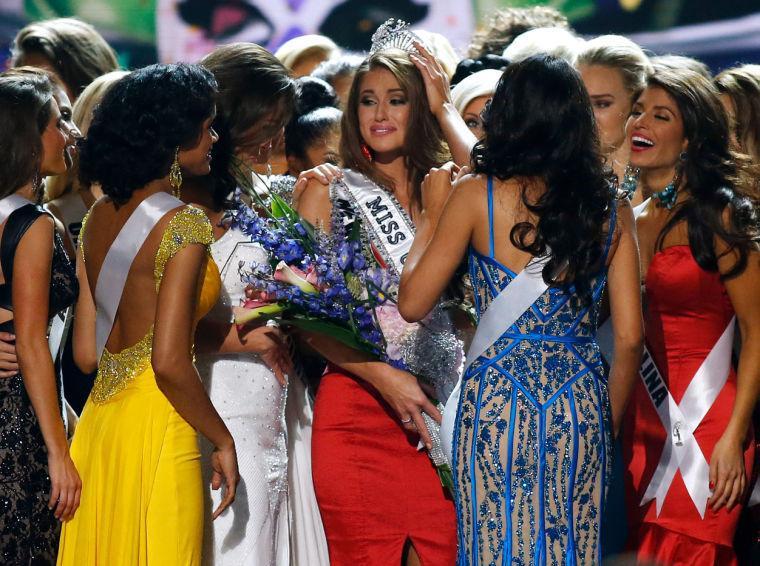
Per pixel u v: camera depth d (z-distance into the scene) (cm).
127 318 1134
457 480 1164
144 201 1121
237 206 1275
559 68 1127
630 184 1334
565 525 1131
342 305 1280
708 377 1306
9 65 1897
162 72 1134
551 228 1103
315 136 1638
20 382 1185
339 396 1369
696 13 3394
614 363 1177
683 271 1288
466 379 1165
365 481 1354
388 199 1377
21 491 1180
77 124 1577
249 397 1288
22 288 1158
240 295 1288
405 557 1388
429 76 1363
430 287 1154
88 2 3403
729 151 1302
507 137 1123
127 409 1134
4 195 1190
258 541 1277
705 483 1300
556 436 1125
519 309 1129
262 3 3438
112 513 1132
